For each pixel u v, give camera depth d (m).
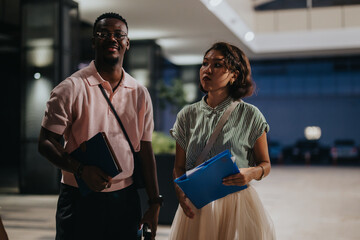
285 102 23.08
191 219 2.20
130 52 13.78
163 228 5.45
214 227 2.12
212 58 2.23
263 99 23.28
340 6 16.02
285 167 16.91
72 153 1.92
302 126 22.89
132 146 2.13
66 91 1.99
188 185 1.95
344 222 6.22
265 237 2.18
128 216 2.13
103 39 2.07
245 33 14.13
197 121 2.29
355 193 9.33
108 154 1.86
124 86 2.14
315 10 16.27
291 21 16.52
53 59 8.87
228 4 11.41
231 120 2.22
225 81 2.23
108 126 2.07
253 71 23.33
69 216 2.04
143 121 2.21
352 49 16.17
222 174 1.98
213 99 2.30
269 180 11.96
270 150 19.23
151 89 13.62
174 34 13.13
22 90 8.98
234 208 2.16
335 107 22.47
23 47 9.01
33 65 8.97
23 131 8.88
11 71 18.48
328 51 16.56
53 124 1.96
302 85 22.78
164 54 16.30
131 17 11.11
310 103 22.78
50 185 8.70
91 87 2.06
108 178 1.89
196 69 17.91
